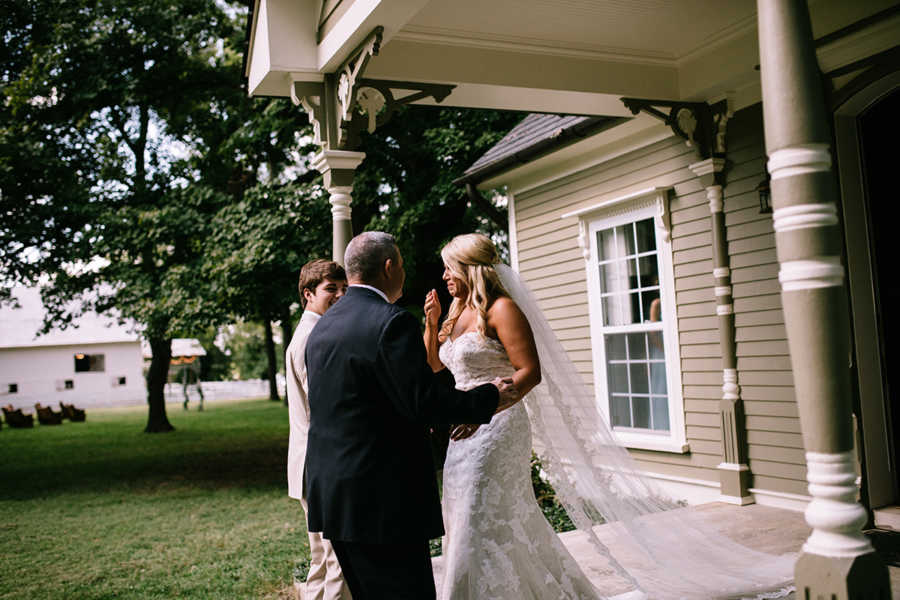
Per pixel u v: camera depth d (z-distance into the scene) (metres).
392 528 2.41
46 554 6.92
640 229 6.84
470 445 3.22
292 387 3.58
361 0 3.89
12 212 12.25
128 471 12.73
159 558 6.60
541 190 8.14
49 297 14.95
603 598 3.41
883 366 4.75
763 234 5.48
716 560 3.80
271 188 10.77
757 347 5.54
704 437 6.11
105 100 13.23
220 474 12.04
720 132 5.70
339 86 4.57
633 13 4.57
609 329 7.18
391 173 11.65
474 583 3.09
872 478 4.62
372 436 2.47
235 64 14.09
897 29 4.39
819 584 1.98
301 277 3.74
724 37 5.11
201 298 10.62
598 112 5.72
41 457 15.37
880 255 4.82
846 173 4.81
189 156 15.28
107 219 11.70
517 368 3.16
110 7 12.62
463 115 11.30
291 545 6.85
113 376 40.56
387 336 2.46
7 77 12.77
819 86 2.06
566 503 3.47
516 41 4.86
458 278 3.36
